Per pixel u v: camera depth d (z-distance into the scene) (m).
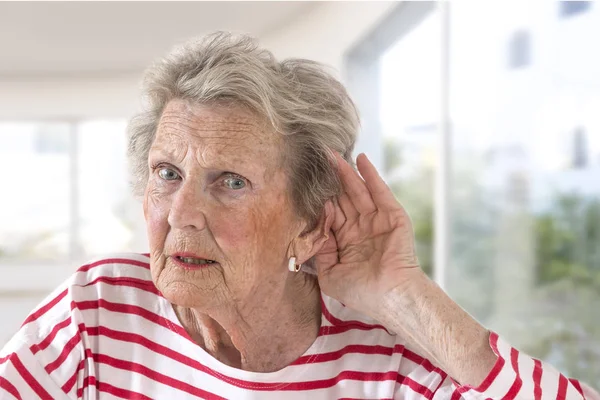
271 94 1.11
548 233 2.10
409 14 3.31
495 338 1.12
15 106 7.07
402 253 1.25
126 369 1.24
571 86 1.91
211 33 1.19
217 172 1.10
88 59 6.32
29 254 7.30
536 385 1.10
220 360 1.25
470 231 2.82
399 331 1.23
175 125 1.11
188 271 1.11
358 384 1.25
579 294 1.91
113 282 1.31
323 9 4.52
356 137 1.29
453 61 2.91
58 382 1.20
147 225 1.15
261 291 1.19
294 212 1.20
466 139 2.84
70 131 7.25
